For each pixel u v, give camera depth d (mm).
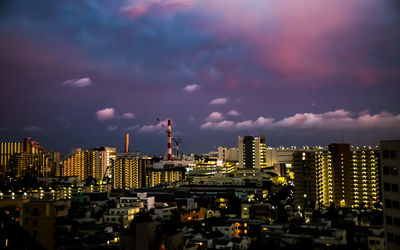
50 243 117375
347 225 174875
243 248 155250
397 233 89000
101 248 128875
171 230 122125
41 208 119000
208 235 168625
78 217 189375
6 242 82562
